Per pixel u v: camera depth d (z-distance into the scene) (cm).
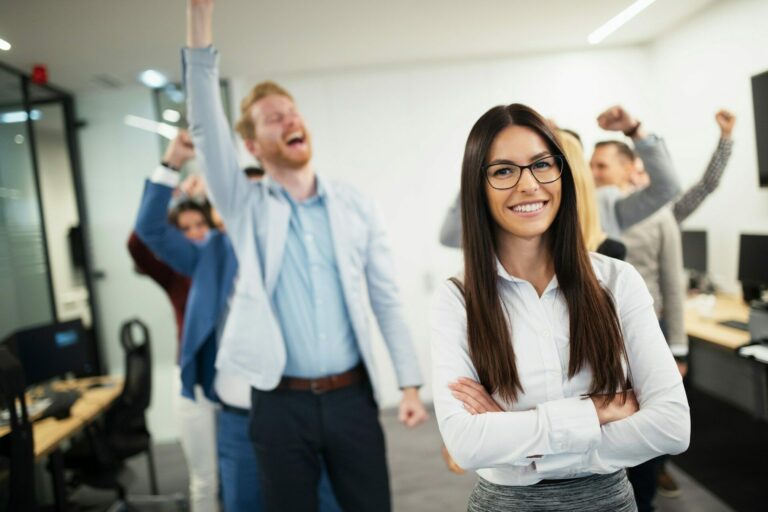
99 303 404
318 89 391
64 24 248
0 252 313
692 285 355
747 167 283
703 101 279
